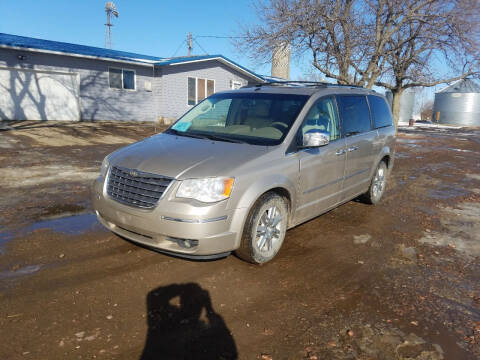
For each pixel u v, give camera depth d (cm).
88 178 759
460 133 2908
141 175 364
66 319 297
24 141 1180
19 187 670
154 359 259
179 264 399
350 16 1590
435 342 292
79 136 1380
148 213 350
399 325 312
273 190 407
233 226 361
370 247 476
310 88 508
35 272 368
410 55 1745
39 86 1708
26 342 268
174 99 2197
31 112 1708
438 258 453
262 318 313
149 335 283
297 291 359
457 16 1517
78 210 556
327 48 1625
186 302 330
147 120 2152
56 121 1753
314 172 454
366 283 382
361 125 575
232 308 325
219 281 370
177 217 340
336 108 518
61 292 336
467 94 4172
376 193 662
